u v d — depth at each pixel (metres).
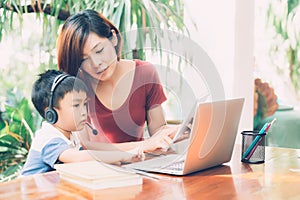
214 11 2.36
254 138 1.44
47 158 1.67
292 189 1.09
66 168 1.18
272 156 1.57
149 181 1.15
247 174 1.26
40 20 2.41
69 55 1.68
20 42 2.37
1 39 2.31
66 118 1.71
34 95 2.05
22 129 2.40
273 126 2.57
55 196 1.00
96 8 2.41
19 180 1.16
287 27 2.49
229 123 1.33
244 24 2.34
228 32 2.31
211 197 1.01
